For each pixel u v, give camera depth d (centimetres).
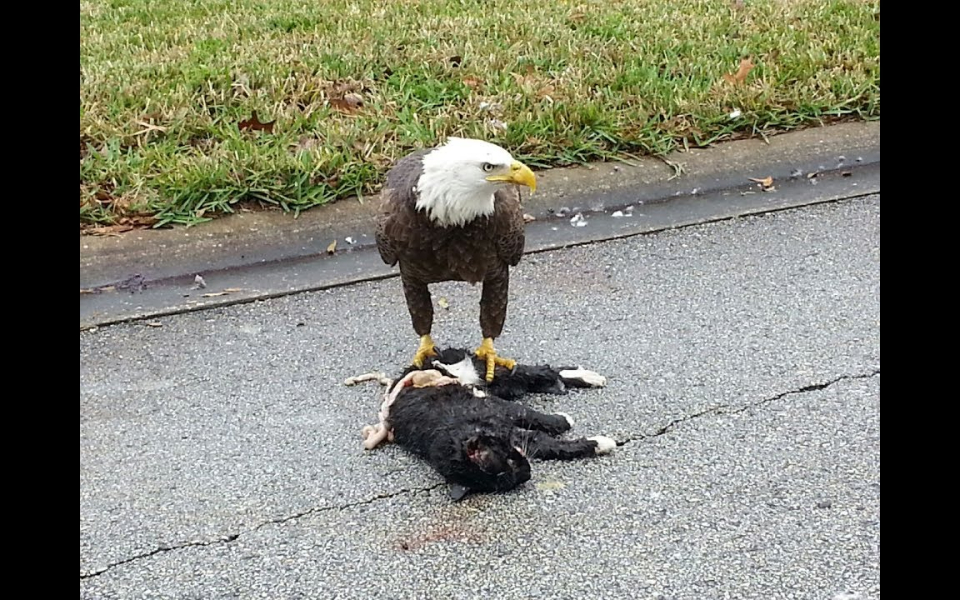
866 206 612
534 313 567
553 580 487
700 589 484
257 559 493
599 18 742
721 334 556
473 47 692
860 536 494
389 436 522
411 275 537
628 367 545
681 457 515
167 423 530
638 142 638
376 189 616
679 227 605
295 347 557
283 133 636
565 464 514
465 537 497
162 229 598
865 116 656
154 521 502
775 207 614
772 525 497
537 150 633
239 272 586
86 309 570
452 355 544
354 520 502
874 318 560
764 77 670
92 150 622
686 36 709
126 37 710
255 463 518
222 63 672
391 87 664
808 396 533
